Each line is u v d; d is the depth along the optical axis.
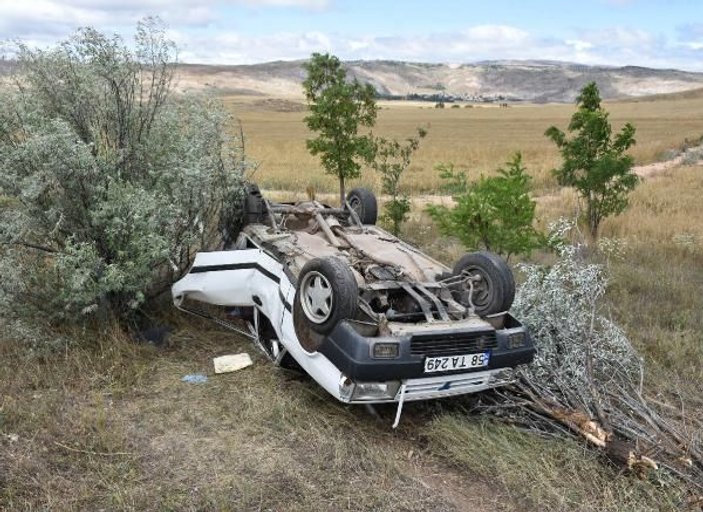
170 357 6.04
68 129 5.88
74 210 6.19
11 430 4.55
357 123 11.40
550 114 111.81
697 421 5.51
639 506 4.24
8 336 5.79
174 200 6.50
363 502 4.14
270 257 6.23
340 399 4.84
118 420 4.83
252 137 45.97
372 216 8.08
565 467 4.66
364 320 5.14
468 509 4.22
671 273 10.03
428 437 5.01
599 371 6.08
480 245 8.54
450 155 33.00
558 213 15.08
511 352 5.17
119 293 6.32
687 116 87.56
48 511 3.78
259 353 6.29
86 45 6.56
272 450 4.64
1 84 6.49
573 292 6.42
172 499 3.98
